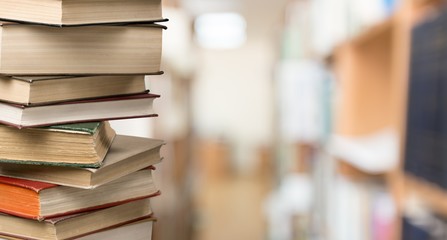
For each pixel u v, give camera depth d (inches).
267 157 346.3
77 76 21.2
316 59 104.5
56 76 20.7
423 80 42.6
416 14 47.6
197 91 315.9
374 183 70.3
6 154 21.4
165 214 97.8
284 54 148.3
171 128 103.9
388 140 68.2
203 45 350.9
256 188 303.7
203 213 231.8
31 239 21.0
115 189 22.3
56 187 20.7
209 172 344.2
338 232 76.6
